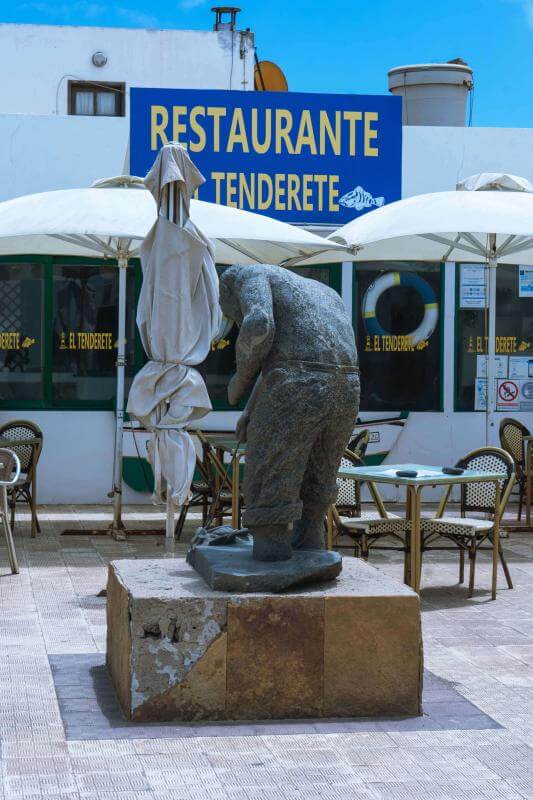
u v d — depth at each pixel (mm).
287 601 5707
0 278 14195
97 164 14422
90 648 7094
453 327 14914
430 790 4801
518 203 11523
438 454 14898
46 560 10188
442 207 11289
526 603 8820
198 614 5637
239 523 10469
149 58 20516
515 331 15133
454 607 8648
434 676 6680
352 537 8945
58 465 14281
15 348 14242
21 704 5867
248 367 5977
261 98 14219
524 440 13148
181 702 5629
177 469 8680
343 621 5762
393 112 14453
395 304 14844
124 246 11500
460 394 14992
